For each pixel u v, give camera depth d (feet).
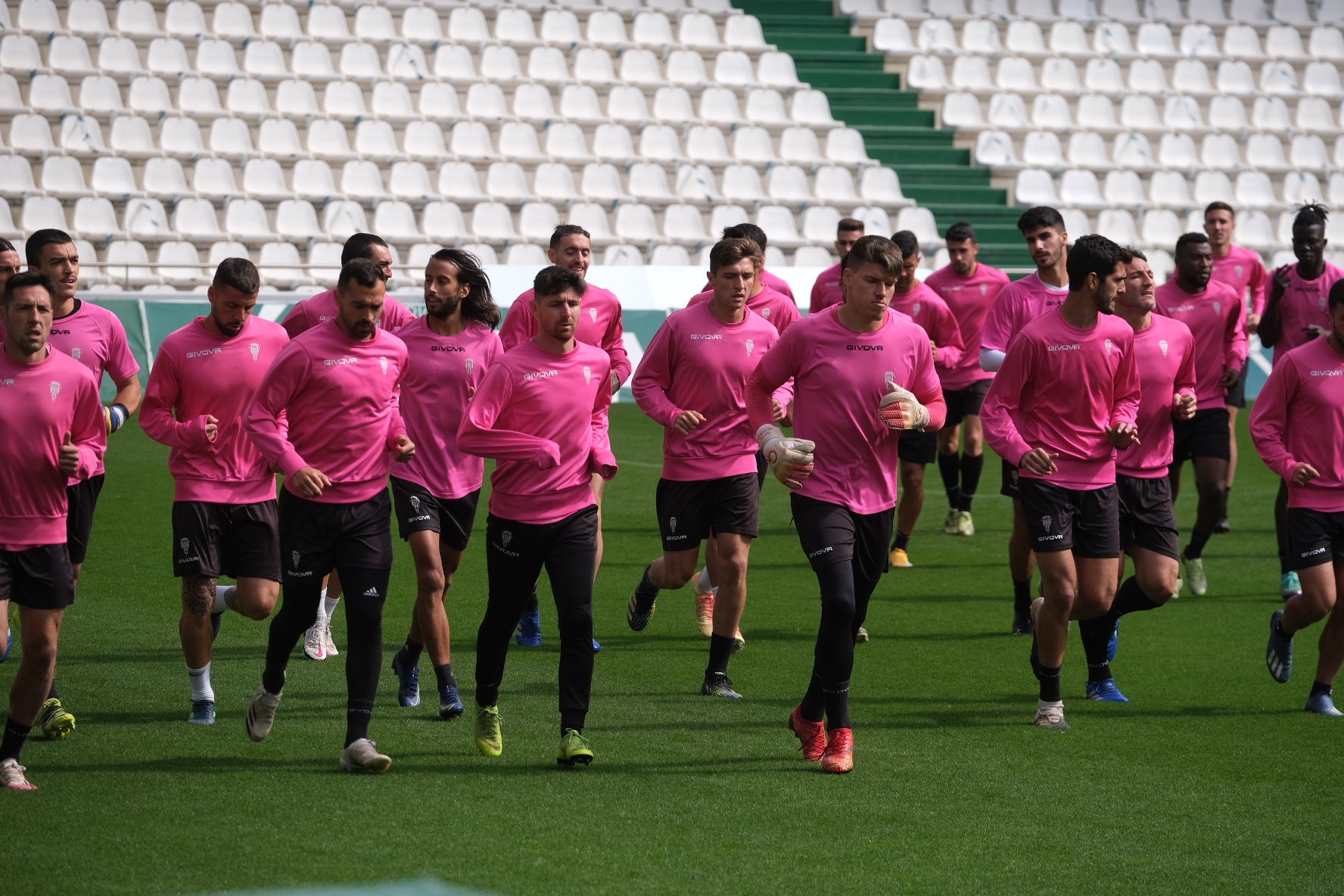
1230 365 103.19
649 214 213.46
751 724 70.33
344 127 213.87
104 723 67.87
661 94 235.40
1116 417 69.62
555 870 49.16
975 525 129.49
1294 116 262.26
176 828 52.49
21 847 50.14
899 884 48.85
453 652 84.84
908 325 64.69
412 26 236.84
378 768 60.08
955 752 65.92
